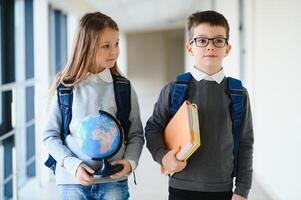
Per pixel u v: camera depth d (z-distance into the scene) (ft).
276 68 8.50
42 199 9.29
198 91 4.27
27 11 12.85
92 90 4.36
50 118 4.38
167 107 4.42
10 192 10.44
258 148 10.35
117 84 4.47
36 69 12.61
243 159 4.29
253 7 10.62
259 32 10.02
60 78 4.44
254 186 9.84
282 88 8.05
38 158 10.62
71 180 4.30
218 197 4.17
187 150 3.69
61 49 18.02
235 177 4.33
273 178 8.86
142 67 40.65
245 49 11.98
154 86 40.32
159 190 9.38
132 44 40.81
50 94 4.51
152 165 11.64
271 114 8.95
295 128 7.23
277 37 8.38
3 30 10.75
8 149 10.76
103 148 3.97
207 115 4.20
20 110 11.46
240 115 4.20
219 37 4.17
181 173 4.22
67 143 4.32
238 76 12.75
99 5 22.98
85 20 4.36
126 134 4.51
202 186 4.14
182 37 41.93
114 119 4.17
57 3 16.08
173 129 4.08
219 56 4.22
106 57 4.32
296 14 7.14
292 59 7.36
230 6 14.23
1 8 10.66
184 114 3.81
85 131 3.97
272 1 8.73
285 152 7.90
